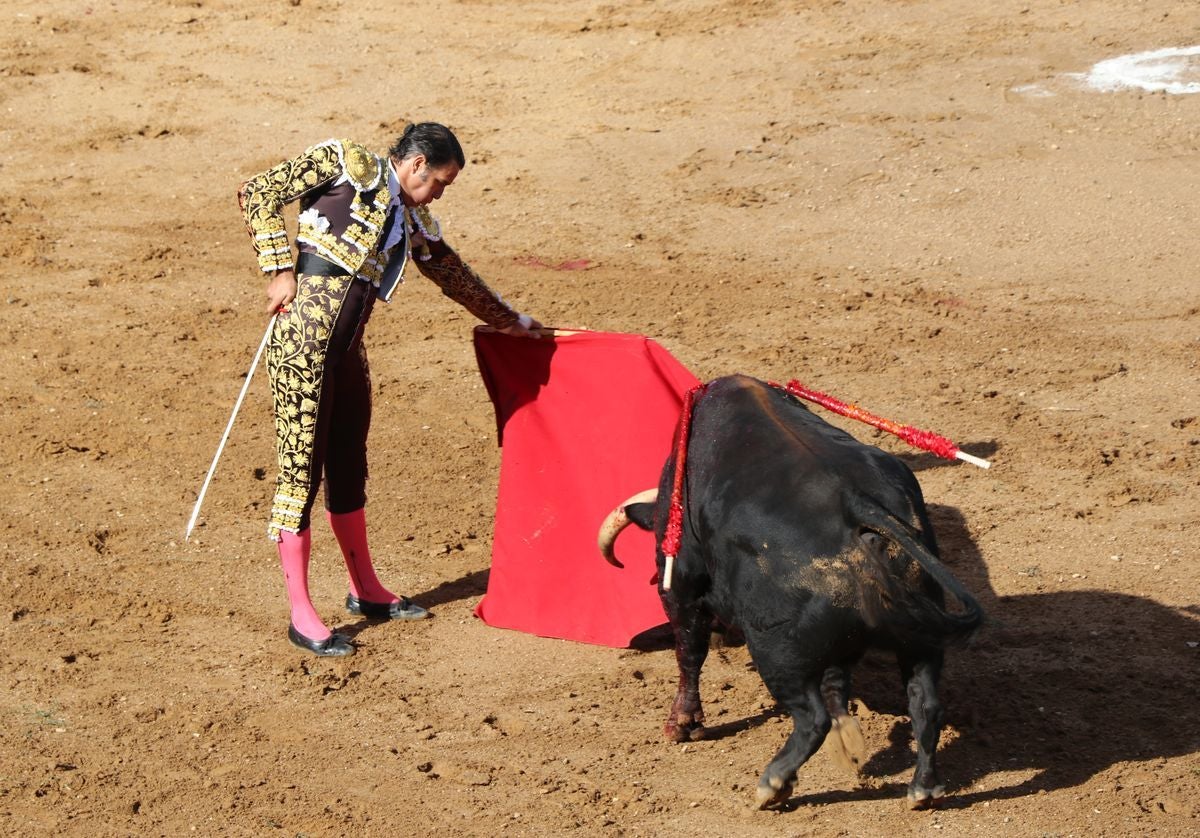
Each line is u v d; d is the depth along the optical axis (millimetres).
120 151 34281
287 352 14430
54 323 25125
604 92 36406
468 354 23688
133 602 16094
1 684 14320
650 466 15602
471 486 19172
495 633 15555
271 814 12148
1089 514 17484
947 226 28281
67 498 18719
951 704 13508
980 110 33312
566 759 13008
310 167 14180
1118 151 30781
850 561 10539
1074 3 39062
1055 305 24578
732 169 31562
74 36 41281
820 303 25094
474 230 29469
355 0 43781
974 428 20047
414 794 12469
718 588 11641
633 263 27375
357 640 15375
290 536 14945
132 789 12531
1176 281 25219
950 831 11516
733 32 39125
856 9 40000
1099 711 13305
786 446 11461
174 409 21594
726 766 12758
